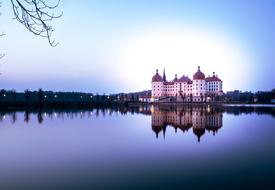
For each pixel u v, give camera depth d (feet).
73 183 71.46
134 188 67.41
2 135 152.97
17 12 25.05
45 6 25.40
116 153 106.63
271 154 103.55
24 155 103.40
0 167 87.40
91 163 91.35
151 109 458.09
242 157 98.78
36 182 72.33
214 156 100.73
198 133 162.91
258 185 68.64
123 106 608.19
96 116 295.48
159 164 89.56
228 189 66.23
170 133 163.43
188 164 89.40
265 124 210.79
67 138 143.02
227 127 193.16
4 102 465.06
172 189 66.59
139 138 143.64
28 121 232.12
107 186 68.95
